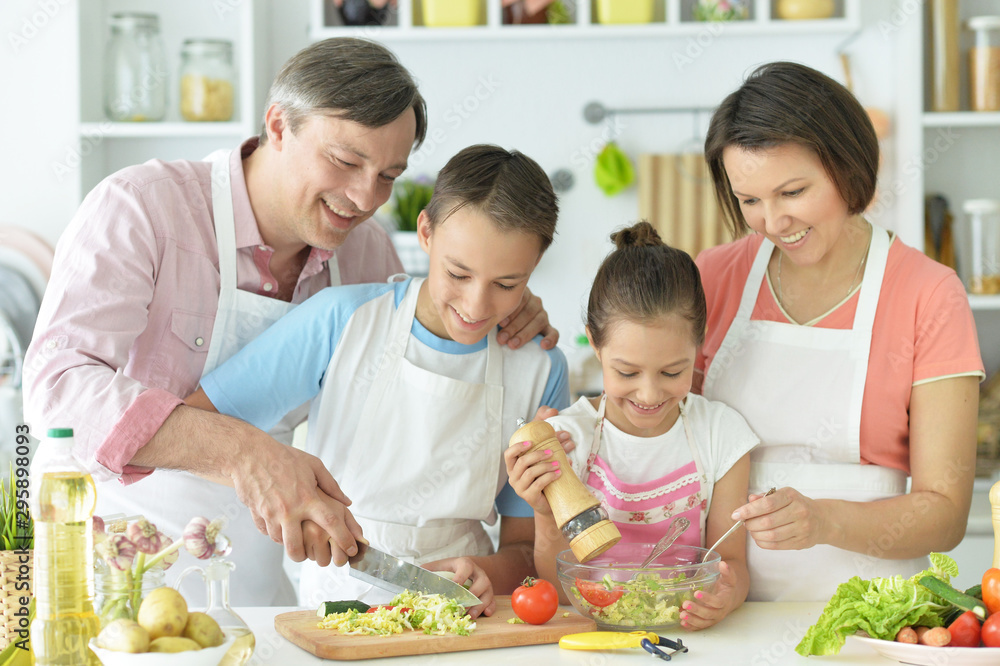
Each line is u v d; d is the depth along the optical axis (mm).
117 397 1110
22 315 2420
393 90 1197
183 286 1343
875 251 1285
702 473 1263
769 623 1118
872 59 2559
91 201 1305
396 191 2586
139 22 2367
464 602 1070
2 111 2463
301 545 1076
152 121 2406
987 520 2092
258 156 1378
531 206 1146
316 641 986
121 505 1426
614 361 1174
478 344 1327
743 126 1161
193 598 1421
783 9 2418
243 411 1268
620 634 1014
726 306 1387
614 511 1249
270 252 1393
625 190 2645
